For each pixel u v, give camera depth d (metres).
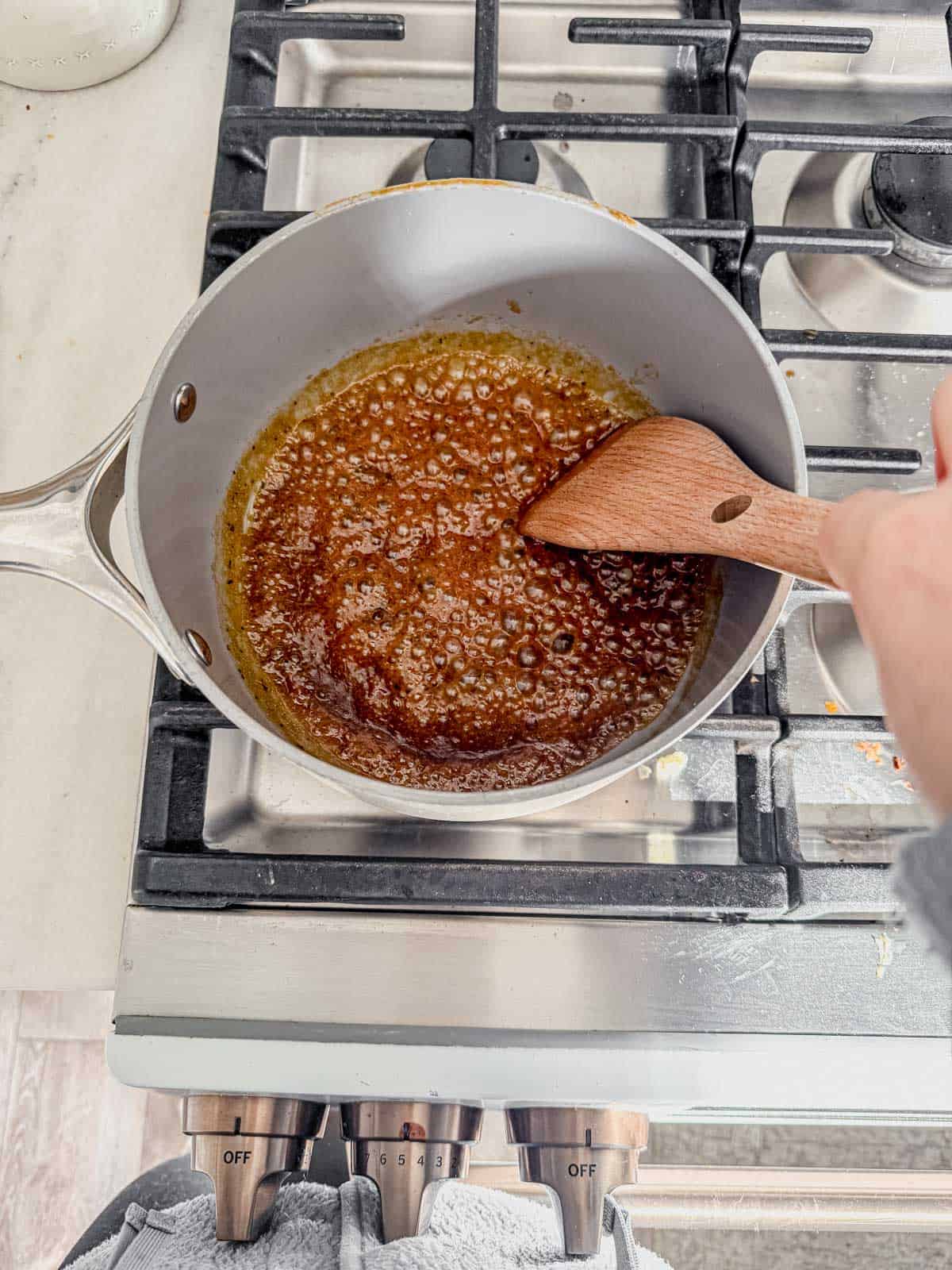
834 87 0.71
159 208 0.71
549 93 0.70
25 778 0.61
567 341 0.54
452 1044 0.48
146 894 0.48
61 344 0.68
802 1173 0.83
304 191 0.67
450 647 0.51
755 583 0.45
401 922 0.49
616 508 0.46
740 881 0.47
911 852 0.21
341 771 0.38
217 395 0.49
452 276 0.51
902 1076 0.48
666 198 0.67
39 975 0.58
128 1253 0.54
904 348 0.55
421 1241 0.53
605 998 0.49
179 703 0.50
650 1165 0.85
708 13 0.66
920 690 0.25
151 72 0.73
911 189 0.61
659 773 0.56
